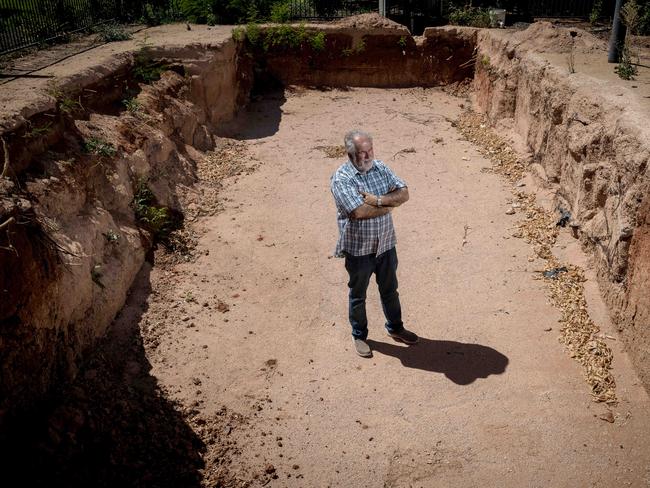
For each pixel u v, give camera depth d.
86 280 5.13
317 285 6.54
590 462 4.33
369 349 5.45
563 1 15.09
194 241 7.32
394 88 13.97
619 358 5.20
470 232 7.57
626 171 5.58
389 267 5.16
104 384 4.84
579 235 6.75
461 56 13.68
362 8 15.96
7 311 4.01
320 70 13.97
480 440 4.55
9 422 3.99
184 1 13.97
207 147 10.12
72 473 4.05
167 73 10.19
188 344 5.56
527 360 5.32
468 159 9.89
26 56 9.47
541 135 8.58
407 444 4.54
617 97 6.71
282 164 9.82
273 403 4.94
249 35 13.52
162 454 4.40
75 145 6.42
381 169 4.96
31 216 4.65
